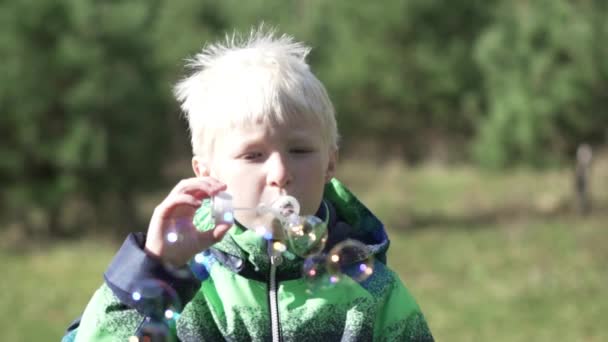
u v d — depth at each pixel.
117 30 11.60
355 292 2.05
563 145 12.29
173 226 1.86
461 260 9.68
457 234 11.16
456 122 17.45
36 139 11.30
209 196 1.88
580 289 8.21
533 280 8.59
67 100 11.20
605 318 7.30
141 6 12.12
